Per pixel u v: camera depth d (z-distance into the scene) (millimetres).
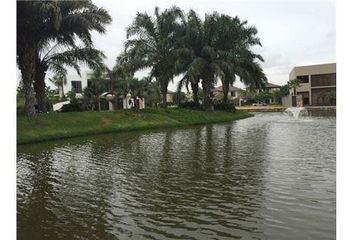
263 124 26469
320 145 14062
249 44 38219
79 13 22000
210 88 37469
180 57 32594
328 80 66188
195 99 39125
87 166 11375
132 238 5676
